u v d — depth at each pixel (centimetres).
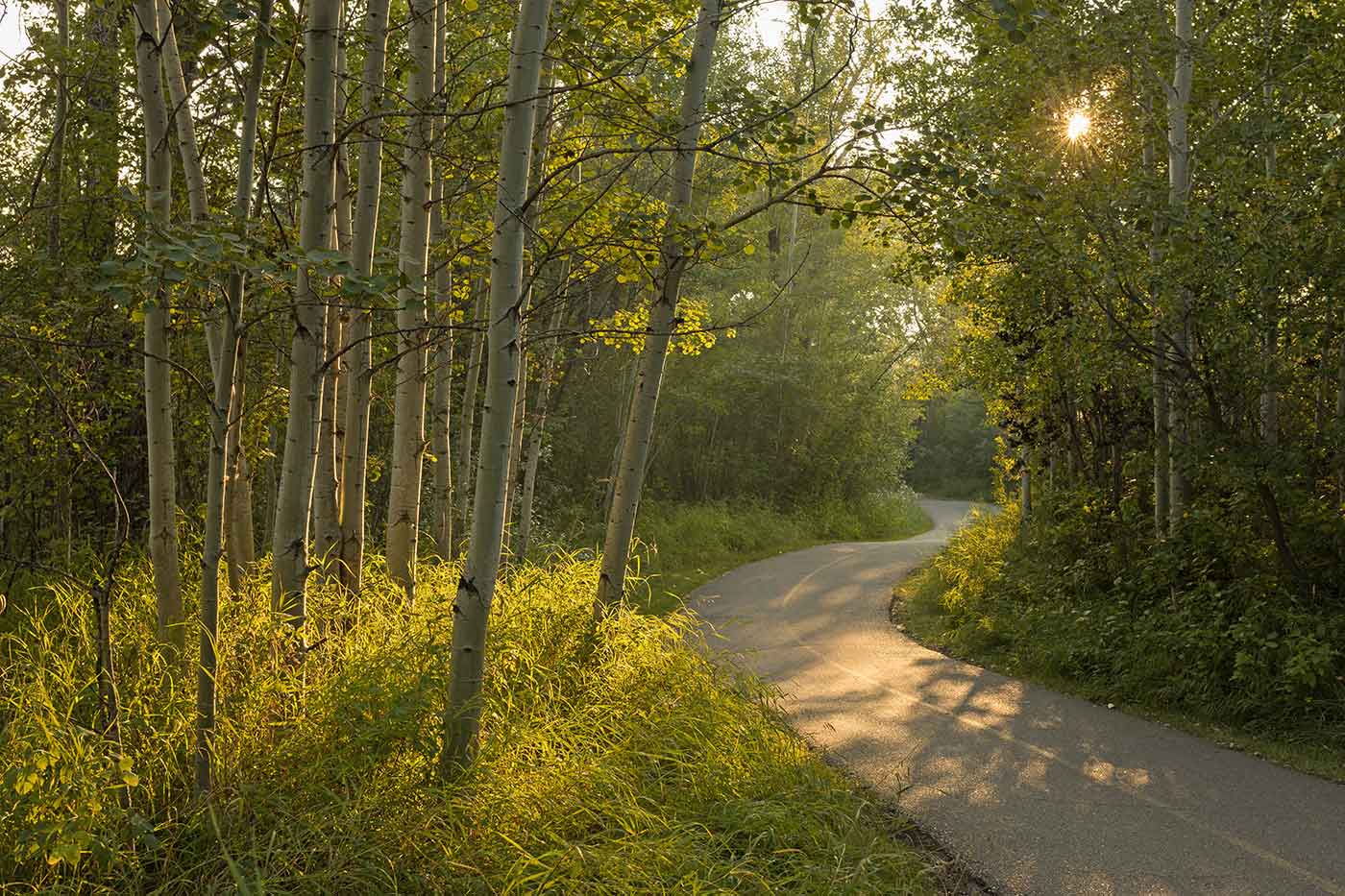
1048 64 1149
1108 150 1352
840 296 3356
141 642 577
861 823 543
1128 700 915
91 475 1052
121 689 514
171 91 584
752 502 3175
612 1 794
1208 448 955
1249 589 928
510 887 392
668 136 692
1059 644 1048
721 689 685
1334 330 993
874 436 3672
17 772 377
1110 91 1238
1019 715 858
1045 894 476
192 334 1014
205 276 383
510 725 535
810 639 1275
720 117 695
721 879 423
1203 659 889
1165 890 480
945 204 624
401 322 801
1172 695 882
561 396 2489
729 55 2453
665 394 2828
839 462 3459
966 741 767
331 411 678
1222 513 1053
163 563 587
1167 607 1022
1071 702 918
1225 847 538
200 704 432
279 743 467
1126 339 1085
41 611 809
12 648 616
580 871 403
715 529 2516
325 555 672
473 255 951
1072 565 1276
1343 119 952
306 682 520
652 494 2983
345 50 788
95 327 912
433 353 1057
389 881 395
